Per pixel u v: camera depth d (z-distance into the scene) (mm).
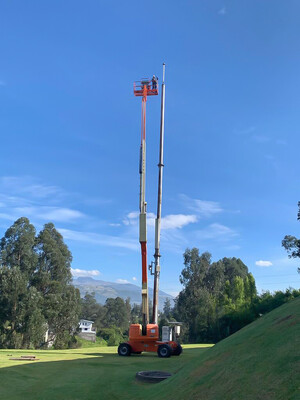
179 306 71000
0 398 9281
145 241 19906
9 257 53812
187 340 60750
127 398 8797
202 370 7559
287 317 8016
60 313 53125
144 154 20922
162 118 24859
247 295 54844
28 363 15898
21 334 48375
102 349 28359
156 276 21531
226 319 53812
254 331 8406
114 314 130250
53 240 58719
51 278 56844
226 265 86562
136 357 18844
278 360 5938
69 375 12766
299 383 4961
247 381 5809
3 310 47781
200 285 69188
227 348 8141
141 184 20594
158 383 9758
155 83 23297
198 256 72000
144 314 19828
